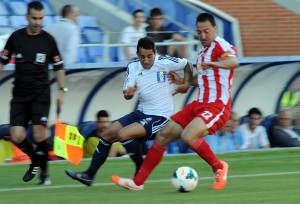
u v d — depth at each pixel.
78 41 34.00
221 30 38.72
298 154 32.09
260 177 23.89
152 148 20.55
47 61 22.12
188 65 21.34
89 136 32.50
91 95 34.78
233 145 34.62
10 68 32.09
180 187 20.17
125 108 35.91
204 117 20.00
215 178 20.91
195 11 37.41
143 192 20.41
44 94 22.06
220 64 19.73
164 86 21.03
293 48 42.72
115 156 31.70
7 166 27.89
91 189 21.34
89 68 33.22
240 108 38.06
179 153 34.22
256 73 37.62
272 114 38.91
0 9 37.69
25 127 22.20
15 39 21.95
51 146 31.66
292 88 39.09
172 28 38.19
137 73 21.00
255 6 43.31
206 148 20.59
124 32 34.72
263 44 42.41
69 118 34.38
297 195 19.45
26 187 22.09
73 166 28.17
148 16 39.25
